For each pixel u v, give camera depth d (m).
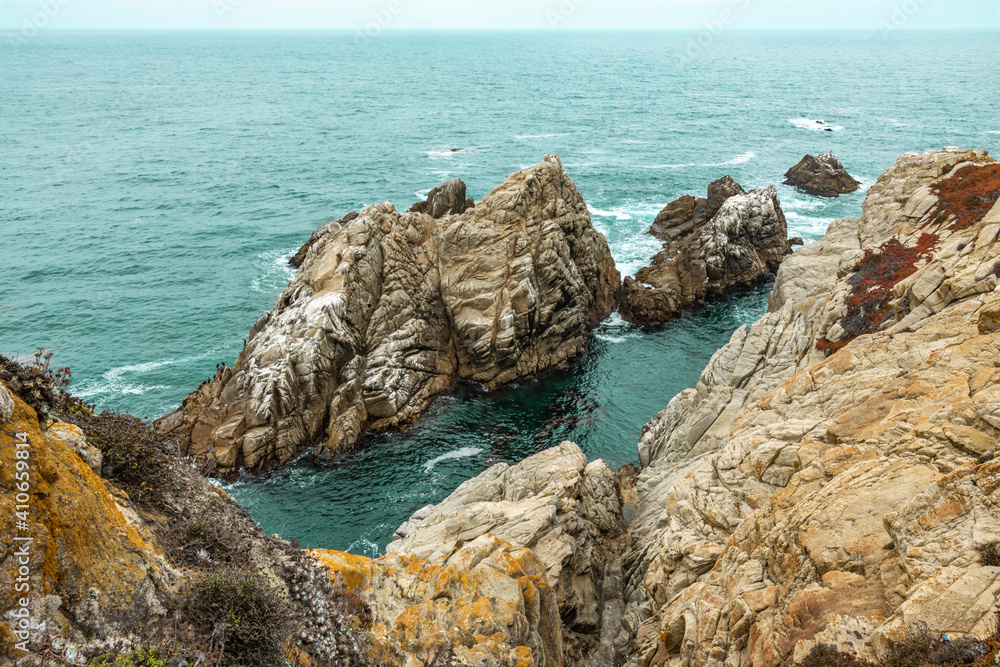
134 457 10.62
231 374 41.19
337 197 92.12
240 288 62.22
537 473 29.00
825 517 14.41
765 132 134.38
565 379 47.03
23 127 138.88
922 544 11.78
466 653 12.80
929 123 138.50
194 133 138.25
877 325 25.25
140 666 7.71
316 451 38.94
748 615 14.35
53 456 8.62
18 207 85.00
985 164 37.12
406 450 39.72
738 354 32.00
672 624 17.45
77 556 8.12
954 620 9.97
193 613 8.84
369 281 43.19
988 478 11.65
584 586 23.45
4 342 51.19
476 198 93.50
